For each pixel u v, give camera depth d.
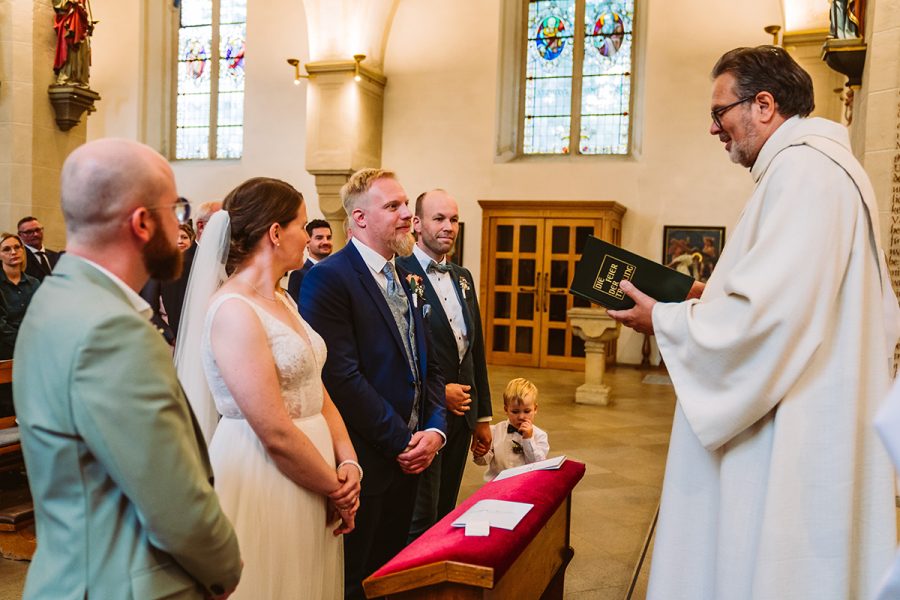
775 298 1.77
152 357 1.28
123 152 1.37
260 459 2.02
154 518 1.25
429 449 2.67
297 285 4.42
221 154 14.88
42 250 6.94
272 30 14.20
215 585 1.41
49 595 1.27
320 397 2.21
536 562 2.47
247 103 14.40
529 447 3.77
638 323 2.16
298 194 2.22
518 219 12.46
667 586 1.99
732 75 2.01
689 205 12.31
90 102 9.66
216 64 14.81
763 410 1.81
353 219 2.82
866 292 1.88
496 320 12.64
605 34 12.95
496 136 13.27
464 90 13.41
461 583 1.93
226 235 2.12
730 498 1.88
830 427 1.80
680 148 12.34
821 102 10.66
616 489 5.28
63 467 1.25
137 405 1.23
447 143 13.50
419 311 2.92
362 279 2.73
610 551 4.04
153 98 15.09
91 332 1.22
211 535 1.33
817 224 1.80
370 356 2.69
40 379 1.25
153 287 4.98
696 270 12.24
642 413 8.27
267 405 1.94
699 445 1.98
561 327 12.27
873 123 5.52
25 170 9.14
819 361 1.83
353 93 12.62
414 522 3.26
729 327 1.82
